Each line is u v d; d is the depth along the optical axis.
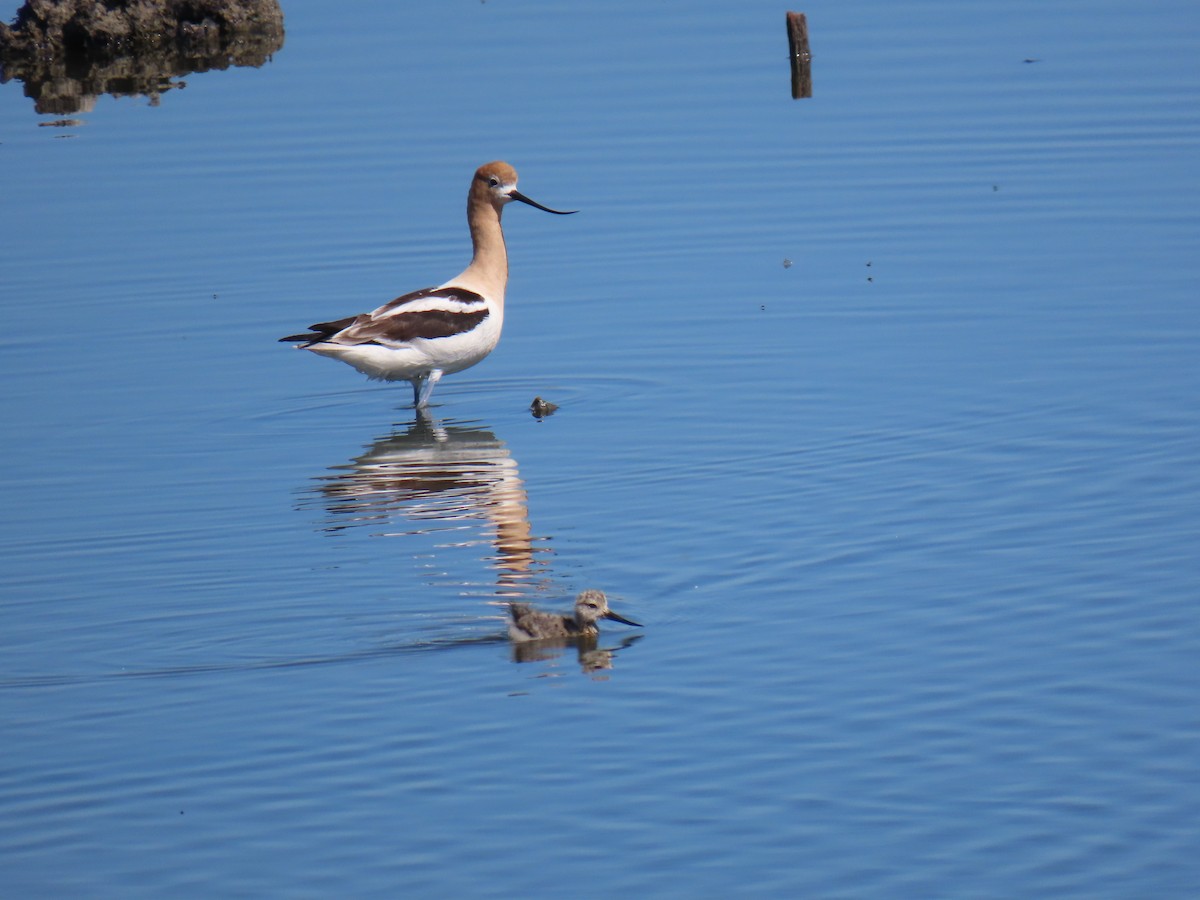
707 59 31.64
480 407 19.88
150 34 36.00
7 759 12.04
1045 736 11.76
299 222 25.08
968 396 18.66
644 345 21.08
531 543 15.55
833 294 22.12
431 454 18.33
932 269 22.64
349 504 16.84
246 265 23.72
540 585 14.59
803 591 14.26
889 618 13.67
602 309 22.25
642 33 33.44
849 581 14.41
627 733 12.09
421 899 10.27
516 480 17.36
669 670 12.99
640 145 27.55
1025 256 22.84
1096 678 12.52
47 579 15.18
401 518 16.38
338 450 18.62
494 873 10.51
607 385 20.05
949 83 29.75
